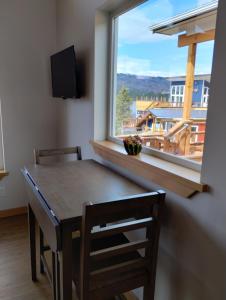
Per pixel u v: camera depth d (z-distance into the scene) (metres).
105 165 2.04
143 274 1.34
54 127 3.13
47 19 2.85
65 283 1.21
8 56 2.74
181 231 1.31
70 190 1.48
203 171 1.14
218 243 1.11
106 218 1.23
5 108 2.83
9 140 2.91
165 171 1.35
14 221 2.89
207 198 1.14
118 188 1.53
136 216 1.31
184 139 1.46
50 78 2.99
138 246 1.27
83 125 2.40
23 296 1.84
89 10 2.09
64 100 2.80
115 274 1.26
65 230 1.16
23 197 3.07
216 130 1.06
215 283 1.14
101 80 2.13
